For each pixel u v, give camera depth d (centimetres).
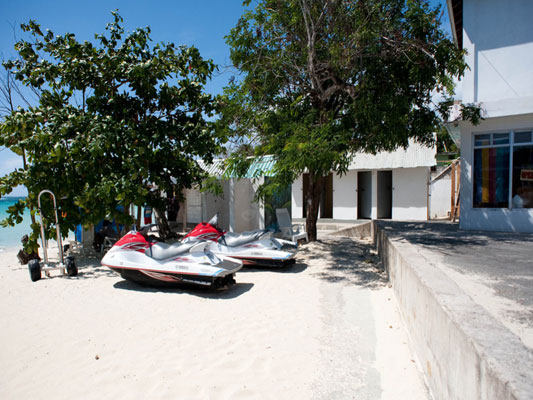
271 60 876
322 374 350
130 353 399
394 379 338
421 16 745
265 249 755
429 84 810
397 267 546
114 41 1001
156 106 1055
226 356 388
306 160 657
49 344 427
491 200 930
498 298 353
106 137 844
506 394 171
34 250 866
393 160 1645
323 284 652
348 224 1656
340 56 768
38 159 856
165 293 618
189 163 1121
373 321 479
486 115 882
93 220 887
